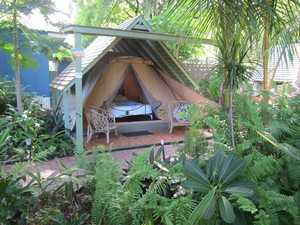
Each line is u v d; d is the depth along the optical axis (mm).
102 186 2035
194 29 3332
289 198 1770
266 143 2555
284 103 3172
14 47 4867
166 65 6438
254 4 2703
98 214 1990
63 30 4590
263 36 3328
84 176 2521
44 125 5320
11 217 2146
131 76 7441
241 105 2684
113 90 6016
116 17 11609
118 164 2295
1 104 6383
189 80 6246
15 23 4645
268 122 2807
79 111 4535
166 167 2234
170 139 5648
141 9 9148
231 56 2650
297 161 2168
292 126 2729
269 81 3689
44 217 2113
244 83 2762
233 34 2713
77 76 4469
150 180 2371
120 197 1858
